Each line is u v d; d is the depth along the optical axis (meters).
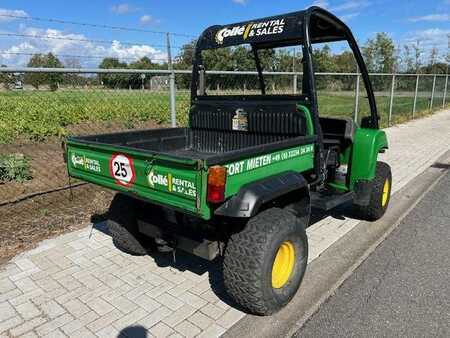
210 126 4.38
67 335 2.80
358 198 4.27
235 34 3.94
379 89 16.78
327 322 2.93
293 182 2.93
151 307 3.12
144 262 3.86
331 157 4.23
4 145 8.47
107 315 3.02
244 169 2.67
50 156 7.73
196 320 2.95
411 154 9.16
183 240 3.04
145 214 3.68
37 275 3.60
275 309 2.94
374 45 39.69
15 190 5.81
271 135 3.85
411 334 2.79
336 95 9.59
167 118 10.49
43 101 11.52
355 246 4.21
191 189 2.48
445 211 5.32
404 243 4.30
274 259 2.79
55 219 4.87
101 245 4.21
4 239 4.29
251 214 2.54
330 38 4.32
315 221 4.92
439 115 18.41
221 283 3.47
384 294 3.29
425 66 40.50
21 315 3.03
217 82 5.26
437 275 3.60
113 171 3.09
